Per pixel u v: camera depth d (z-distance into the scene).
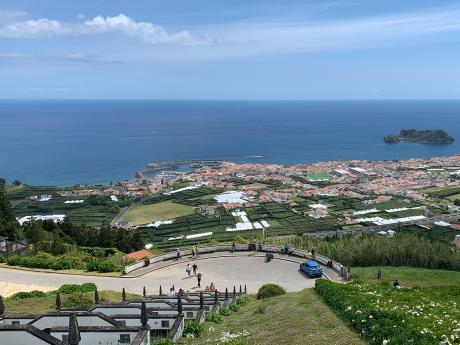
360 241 53.66
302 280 40.94
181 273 44.53
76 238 84.19
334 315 24.59
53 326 21.52
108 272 45.78
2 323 21.52
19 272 45.75
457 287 28.97
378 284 32.28
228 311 29.86
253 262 47.16
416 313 21.84
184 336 23.56
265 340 21.45
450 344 17.47
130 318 23.30
